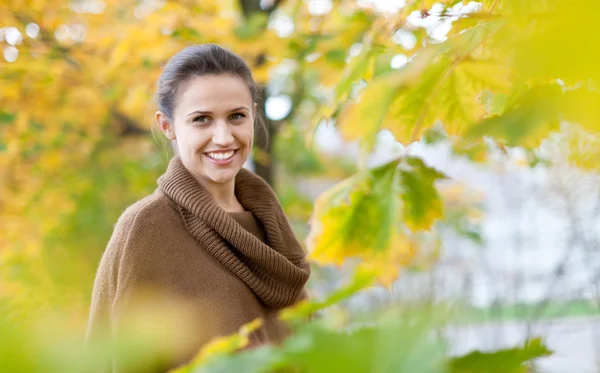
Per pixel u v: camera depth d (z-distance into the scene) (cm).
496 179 436
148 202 157
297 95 446
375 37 96
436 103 84
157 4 363
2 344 26
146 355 32
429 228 88
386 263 84
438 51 77
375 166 88
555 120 61
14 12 336
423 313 38
